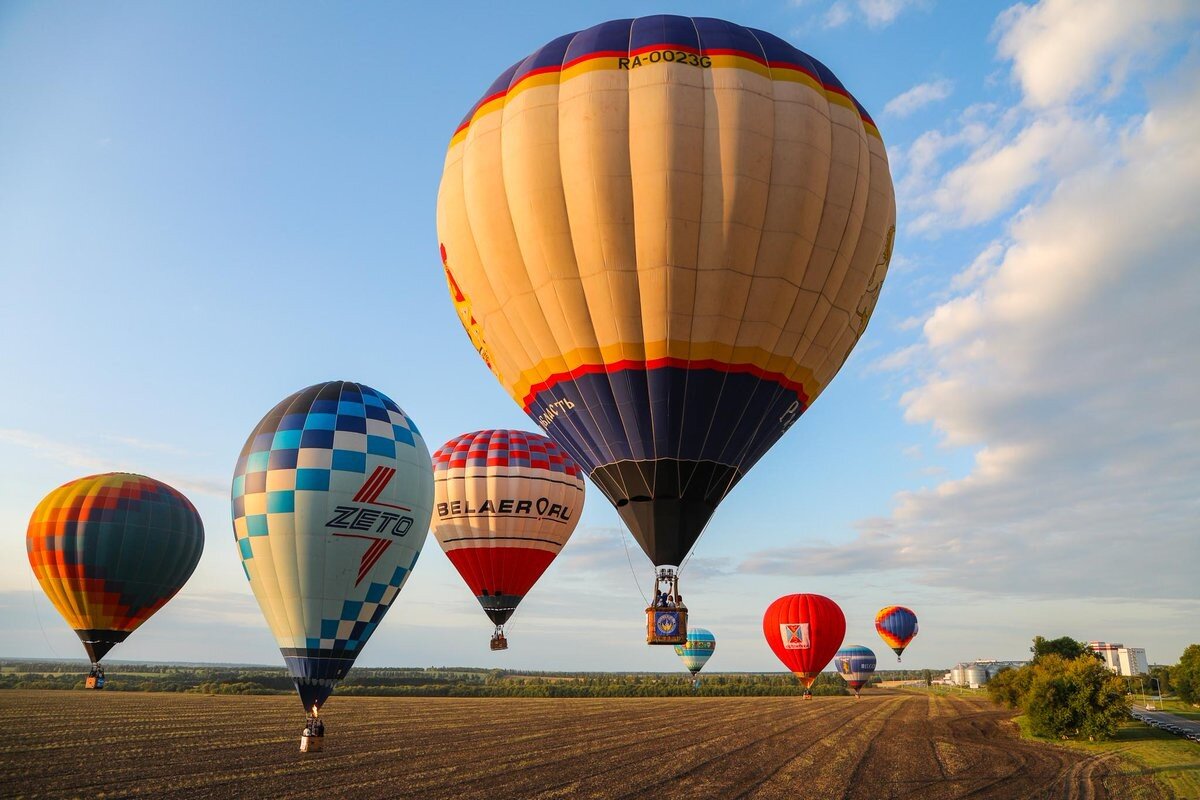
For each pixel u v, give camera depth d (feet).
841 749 90.89
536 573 108.06
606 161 50.57
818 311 54.95
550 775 69.10
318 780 64.44
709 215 50.47
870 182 56.34
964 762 81.41
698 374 52.95
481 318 58.85
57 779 62.69
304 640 67.82
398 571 71.36
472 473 106.11
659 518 54.54
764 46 54.70
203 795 57.21
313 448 69.00
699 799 58.70
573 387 55.52
